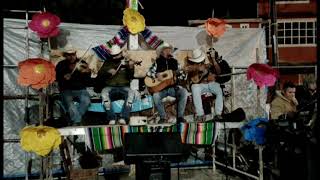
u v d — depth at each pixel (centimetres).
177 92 724
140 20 721
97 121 722
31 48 718
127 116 690
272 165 701
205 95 777
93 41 755
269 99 823
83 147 749
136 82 742
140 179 509
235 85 819
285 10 1936
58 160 740
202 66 752
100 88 720
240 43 823
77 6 1180
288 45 1928
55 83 725
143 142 527
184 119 747
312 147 471
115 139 634
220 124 685
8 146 707
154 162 510
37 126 563
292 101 771
